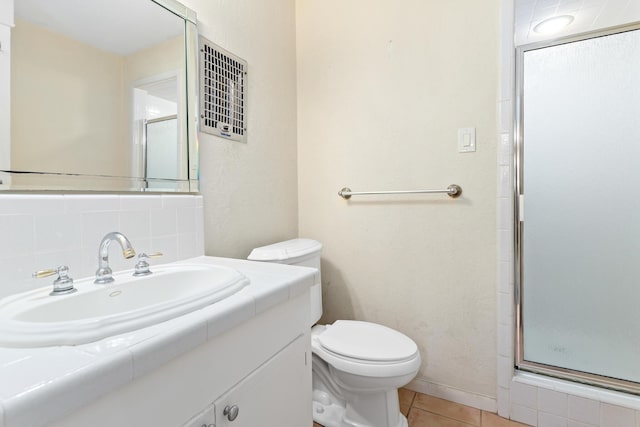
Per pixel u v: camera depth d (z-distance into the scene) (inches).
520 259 53.2
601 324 48.9
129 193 38.3
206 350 23.4
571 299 50.5
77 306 27.3
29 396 13.7
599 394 47.4
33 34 30.4
